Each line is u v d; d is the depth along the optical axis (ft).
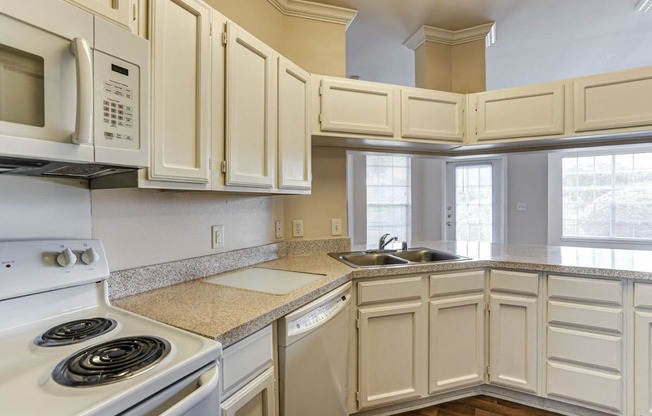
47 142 2.37
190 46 3.95
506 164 16.30
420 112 7.36
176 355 2.52
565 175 16.06
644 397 5.60
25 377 2.23
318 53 7.61
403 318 6.20
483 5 7.54
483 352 6.75
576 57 10.46
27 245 3.15
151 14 3.47
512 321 6.56
